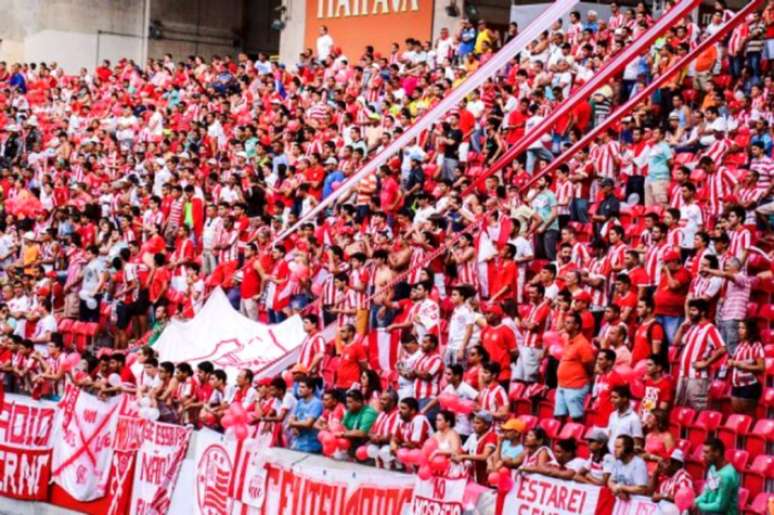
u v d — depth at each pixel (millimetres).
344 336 26969
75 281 34969
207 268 36062
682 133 35219
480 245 30688
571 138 36656
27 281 34844
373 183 35938
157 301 34312
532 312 27172
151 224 38594
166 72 52656
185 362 27594
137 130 48531
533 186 32844
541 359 26812
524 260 30312
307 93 46312
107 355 28547
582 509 20812
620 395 22312
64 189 43094
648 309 24953
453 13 52000
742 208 27859
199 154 44688
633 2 49844
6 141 50156
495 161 36188
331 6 56375
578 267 28609
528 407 26422
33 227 41344
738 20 31656
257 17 67750
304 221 33625
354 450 24000
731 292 25844
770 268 27828
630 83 38219
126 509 25828
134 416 25922
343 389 26625
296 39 57844
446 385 25141
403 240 30656
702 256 27031
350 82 46469
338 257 31719
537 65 40500
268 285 32781
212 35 67188
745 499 22109
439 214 33000
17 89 55125
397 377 27281
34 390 27688
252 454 24031
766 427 23484
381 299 29641
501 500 21562
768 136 33312
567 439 21844
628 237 31766
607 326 25844
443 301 30344
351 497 22734
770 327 27094
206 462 24734
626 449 20766
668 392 23719
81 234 38531
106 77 54656
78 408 26422
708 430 23938
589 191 33656
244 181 39188
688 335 24531
